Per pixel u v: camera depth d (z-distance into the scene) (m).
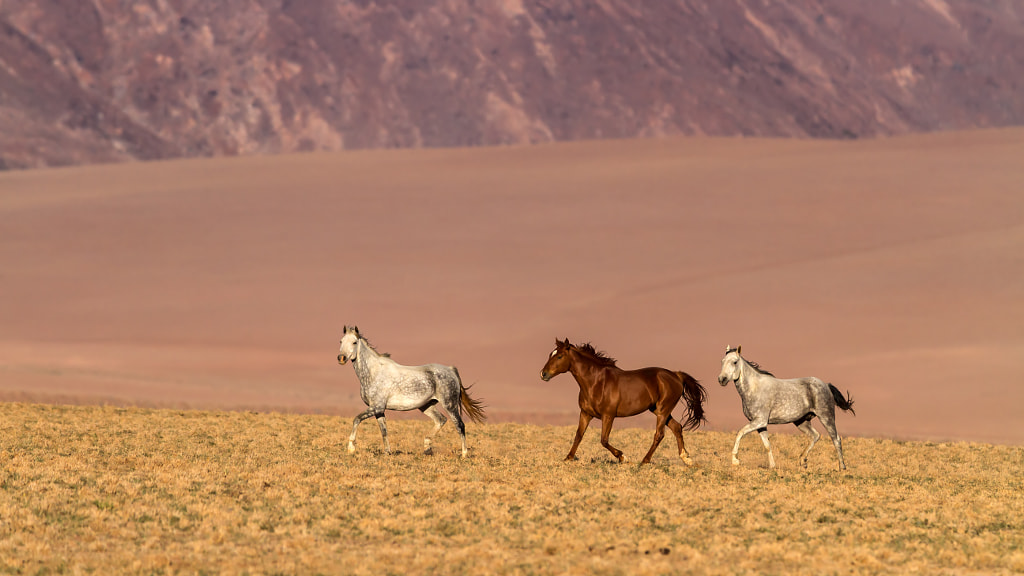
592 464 22.33
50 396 43.34
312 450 23.77
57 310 72.50
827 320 62.47
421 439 26.98
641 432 31.30
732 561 14.28
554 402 49.81
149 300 75.44
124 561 13.59
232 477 19.25
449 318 69.62
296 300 75.12
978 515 17.23
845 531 15.97
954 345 56.44
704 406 48.59
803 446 28.19
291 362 60.22
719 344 59.66
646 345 60.22
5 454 21.08
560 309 70.19
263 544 14.67
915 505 18.03
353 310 72.19
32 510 15.98
